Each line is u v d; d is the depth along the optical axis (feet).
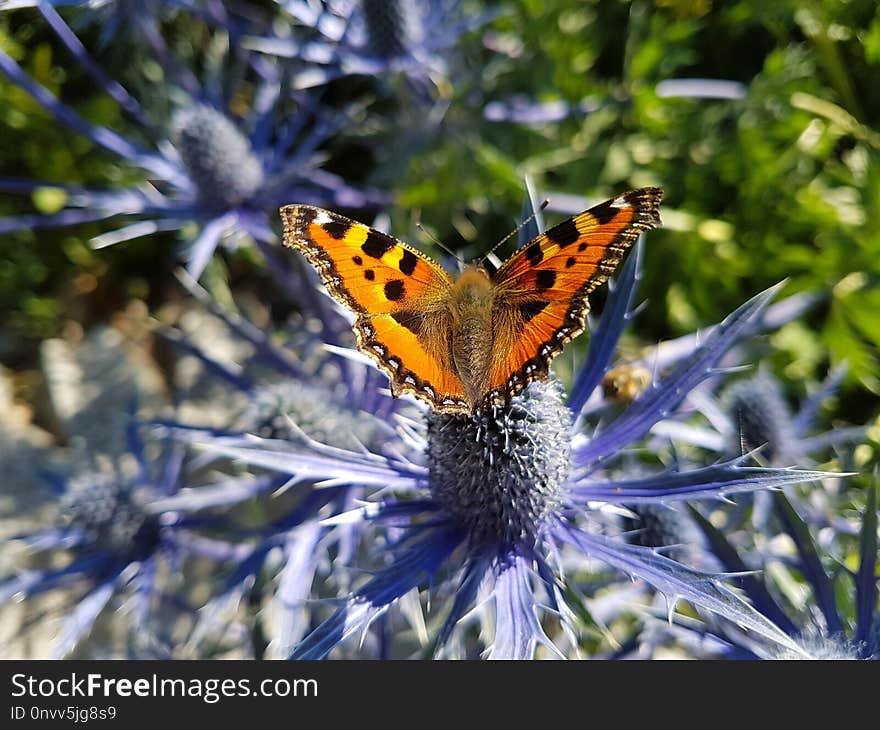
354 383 1.13
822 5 1.29
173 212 1.20
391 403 1.11
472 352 0.93
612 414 1.05
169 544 1.11
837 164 1.29
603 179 1.33
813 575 0.95
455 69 1.32
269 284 1.53
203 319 1.51
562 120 1.36
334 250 0.93
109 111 1.42
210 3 1.27
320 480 1.07
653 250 1.32
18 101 1.37
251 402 1.12
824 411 1.24
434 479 0.96
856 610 0.93
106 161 1.44
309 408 1.10
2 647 1.17
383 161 1.32
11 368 1.52
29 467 1.37
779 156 1.31
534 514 0.95
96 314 1.56
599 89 1.36
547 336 0.92
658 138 1.34
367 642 1.13
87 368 1.47
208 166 1.19
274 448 0.94
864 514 0.93
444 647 0.92
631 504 0.94
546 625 1.08
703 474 0.92
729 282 1.30
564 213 1.32
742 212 1.31
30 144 1.43
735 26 1.34
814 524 1.04
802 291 1.27
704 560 0.99
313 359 1.20
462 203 1.31
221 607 1.01
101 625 1.22
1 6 1.17
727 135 1.33
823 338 1.25
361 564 1.09
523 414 0.95
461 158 1.30
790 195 1.29
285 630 1.01
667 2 1.35
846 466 1.07
